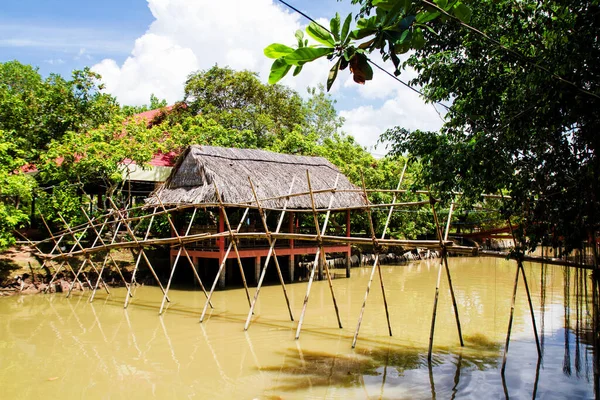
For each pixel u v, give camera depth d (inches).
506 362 386.6
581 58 201.8
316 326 517.7
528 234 300.8
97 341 461.7
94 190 983.6
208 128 1011.3
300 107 1336.1
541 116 237.0
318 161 933.2
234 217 904.9
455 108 326.3
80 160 773.9
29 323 532.1
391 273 940.0
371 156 1225.4
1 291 669.3
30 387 346.3
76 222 811.4
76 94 958.4
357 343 448.5
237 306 628.4
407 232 1157.7
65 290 708.0
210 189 706.8
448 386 336.5
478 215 725.9
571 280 784.9
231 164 784.3
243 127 1168.2
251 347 438.9
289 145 1114.1
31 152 887.1
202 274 839.1
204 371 375.2
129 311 595.8
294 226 876.6
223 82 1173.1
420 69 372.8
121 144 804.6
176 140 930.7
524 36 262.2
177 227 828.0
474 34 288.8
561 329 484.4
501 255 374.9
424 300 655.8
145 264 807.7
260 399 317.4
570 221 274.4
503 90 284.4
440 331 487.8
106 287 703.1
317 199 810.2
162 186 839.7
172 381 354.6
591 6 199.9
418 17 130.3
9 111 884.6
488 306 607.8
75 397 328.5
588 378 347.9
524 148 272.5
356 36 125.9
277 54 126.5
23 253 759.7
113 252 827.4
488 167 252.7
